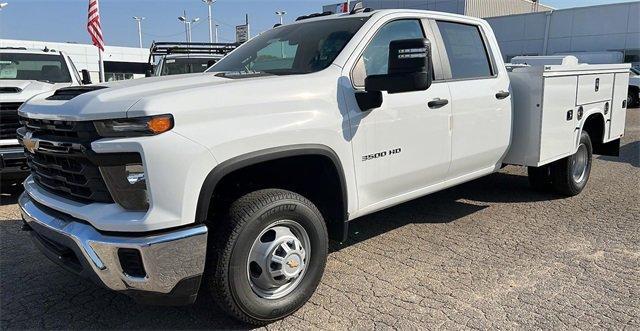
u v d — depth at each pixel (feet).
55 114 9.30
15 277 12.99
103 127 8.70
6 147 19.48
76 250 9.17
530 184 20.71
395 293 11.94
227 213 9.75
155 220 8.64
